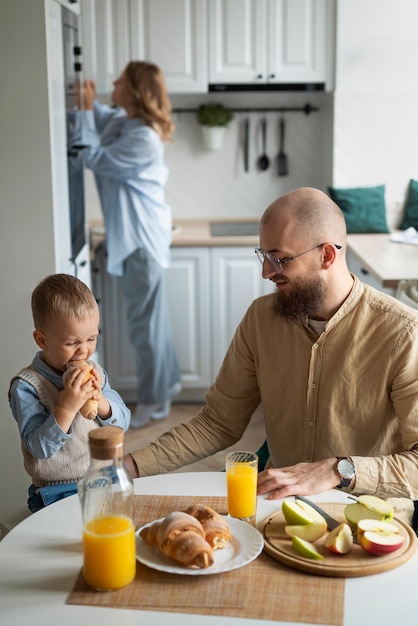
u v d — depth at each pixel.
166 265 4.26
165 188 5.14
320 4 4.57
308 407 2.02
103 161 4.03
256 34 4.54
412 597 1.37
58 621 1.31
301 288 1.95
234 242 4.42
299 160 5.12
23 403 1.92
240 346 2.14
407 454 1.86
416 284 3.39
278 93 5.04
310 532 1.52
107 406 1.97
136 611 1.33
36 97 2.85
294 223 1.92
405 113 4.73
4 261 2.96
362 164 4.81
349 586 1.40
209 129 4.94
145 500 1.71
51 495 1.92
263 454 2.30
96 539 1.37
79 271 3.50
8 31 2.80
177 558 1.41
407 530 1.56
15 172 2.90
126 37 4.52
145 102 4.07
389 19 4.59
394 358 1.95
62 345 1.89
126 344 4.53
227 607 1.33
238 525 1.56
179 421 4.39
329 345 1.99
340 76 4.66
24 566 1.47
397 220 4.88
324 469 1.80
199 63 4.55
